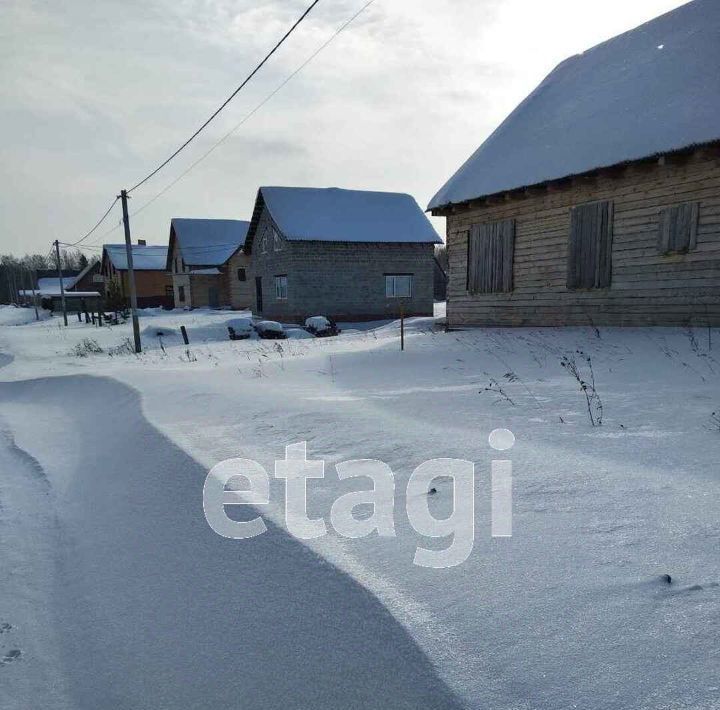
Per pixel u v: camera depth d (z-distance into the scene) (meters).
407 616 1.83
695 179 8.81
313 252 25.38
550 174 10.66
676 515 2.38
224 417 5.32
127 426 5.79
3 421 7.61
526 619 1.75
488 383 6.52
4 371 13.36
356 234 26.05
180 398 6.52
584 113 11.67
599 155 9.90
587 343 8.96
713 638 1.58
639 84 10.99
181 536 3.03
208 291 41.78
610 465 3.08
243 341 18.98
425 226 27.81
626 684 1.45
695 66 10.15
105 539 3.40
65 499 4.38
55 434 6.68
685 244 8.98
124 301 35.75
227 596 2.38
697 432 3.67
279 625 2.08
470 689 1.50
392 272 26.80
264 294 28.48
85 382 9.34
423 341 11.81
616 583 1.90
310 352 12.02
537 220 11.69
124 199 17.05
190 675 2.01
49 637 2.48
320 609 2.06
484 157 13.51
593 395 5.22
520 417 4.52
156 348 18.09
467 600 1.89
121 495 3.99
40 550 3.46
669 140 8.79
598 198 10.36
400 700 1.57
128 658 2.22
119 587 2.79
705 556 2.02
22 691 2.12
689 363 6.66
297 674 1.83
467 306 13.78
